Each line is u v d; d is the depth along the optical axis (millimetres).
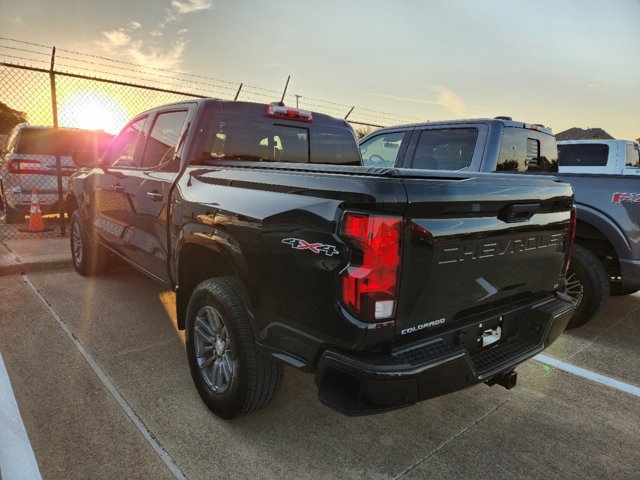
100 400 2834
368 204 1822
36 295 4695
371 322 1865
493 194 2215
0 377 3057
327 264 1917
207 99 3297
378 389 1856
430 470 2348
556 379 3396
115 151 4391
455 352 2049
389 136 5824
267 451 2441
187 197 2928
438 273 2035
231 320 2438
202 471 2268
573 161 10633
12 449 2355
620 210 3938
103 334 3793
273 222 2168
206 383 2746
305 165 2422
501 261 2352
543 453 2521
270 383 2467
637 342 4129
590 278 4137
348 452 2465
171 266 3258
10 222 8297
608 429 2771
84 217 4973
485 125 4875
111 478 2188
